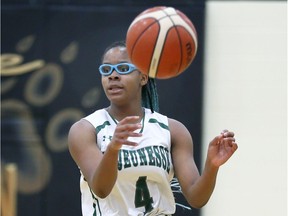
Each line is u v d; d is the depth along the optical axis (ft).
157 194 22.50
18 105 44.86
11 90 44.86
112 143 19.79
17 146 44.88
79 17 44.83
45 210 44.86
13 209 44.73
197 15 44.45
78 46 44.86
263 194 45.42
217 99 45.34
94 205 22.57
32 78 44.83
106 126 22.68
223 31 45.11
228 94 45.44
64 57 44.86
